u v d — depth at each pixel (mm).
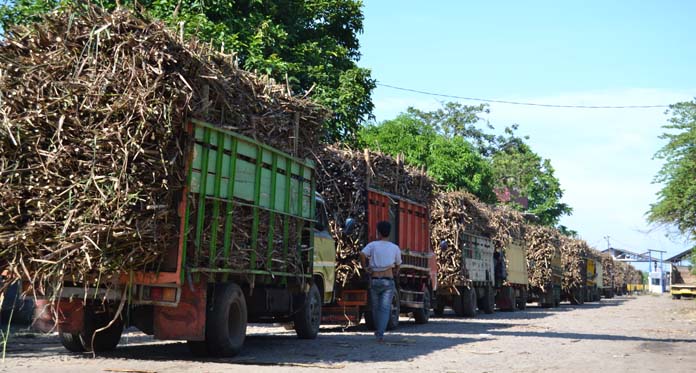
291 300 11703
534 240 33625
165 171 7750
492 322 19000
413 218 17391
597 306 36969
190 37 8750
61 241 7621
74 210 7621
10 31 8406
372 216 15086
